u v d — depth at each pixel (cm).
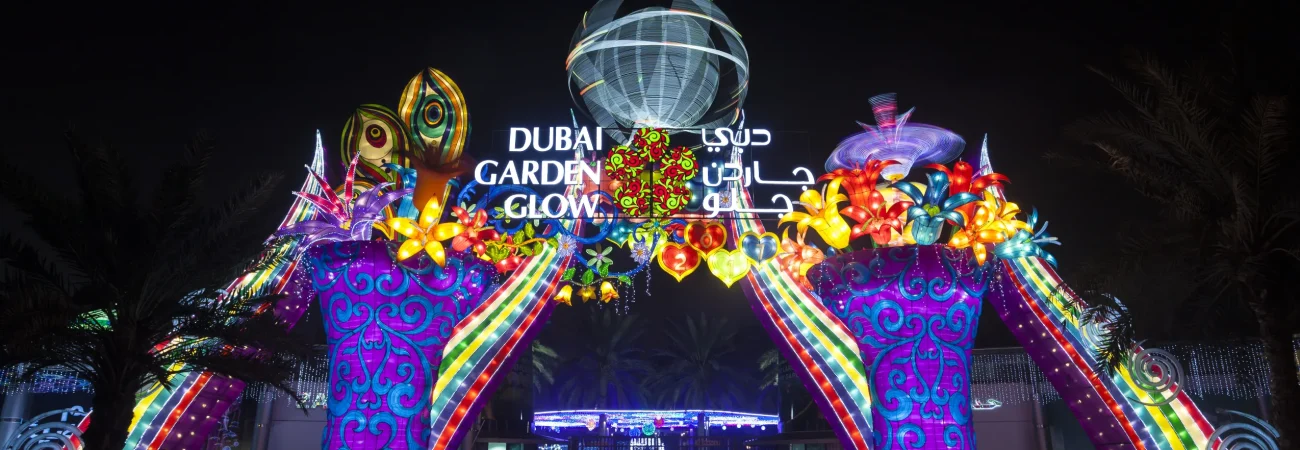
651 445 4622
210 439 2688
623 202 1672
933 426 1494
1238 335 1591
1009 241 1588
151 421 1541
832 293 1611
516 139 1744
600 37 1777
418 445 1506
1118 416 1555
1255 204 1264
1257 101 1201
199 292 1430
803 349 1709
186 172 1405
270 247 1468
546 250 1723
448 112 1630
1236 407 2245
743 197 1736
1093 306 1369
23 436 1484
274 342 1388
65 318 1266
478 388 1630
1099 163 1481
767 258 1717
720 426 5234
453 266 1571
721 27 1798
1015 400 2761
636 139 1686
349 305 1520
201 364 1348
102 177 1373
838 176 1617
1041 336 1656
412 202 1588
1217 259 1295
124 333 1328
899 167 1672
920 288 1518
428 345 1541
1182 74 1401
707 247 1727
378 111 1634
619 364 5509
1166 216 1415
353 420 1488
